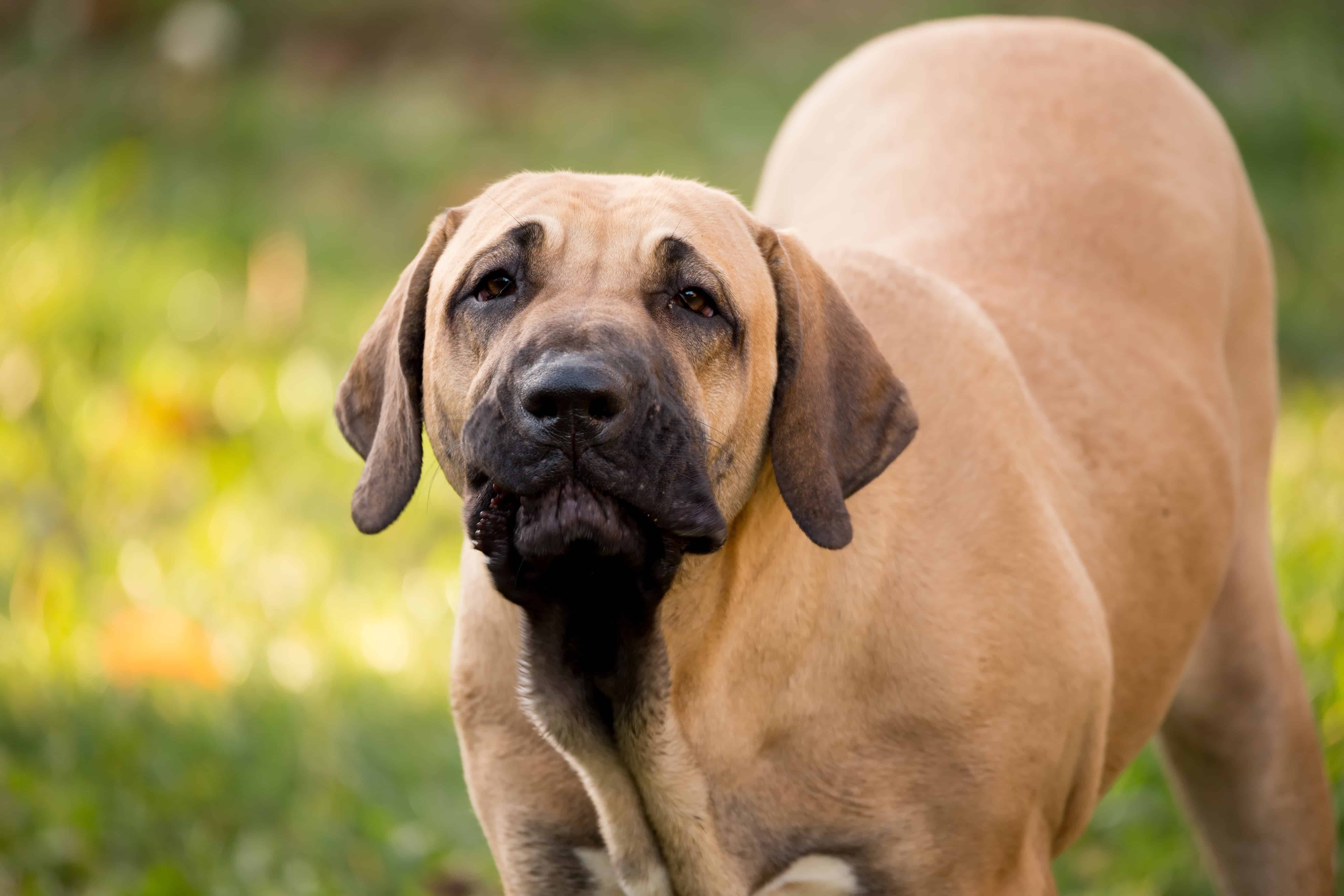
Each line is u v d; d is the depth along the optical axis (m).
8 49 19.23
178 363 11.66
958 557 5.19
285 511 10.41
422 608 9.45
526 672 4.94
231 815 7.64
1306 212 14.58
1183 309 6.50
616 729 5.00
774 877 5.11
